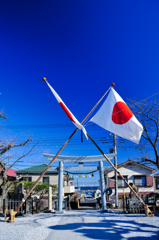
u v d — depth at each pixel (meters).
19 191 15.21
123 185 33.00
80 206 28.69
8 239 7.72
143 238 7.46
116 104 11.90
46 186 26.84
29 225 10.41
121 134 11.59
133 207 14.71
